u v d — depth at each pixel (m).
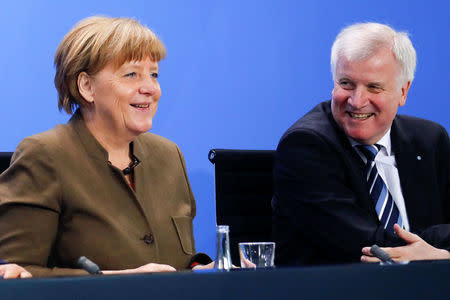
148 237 6.34
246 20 12.08
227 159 8.75
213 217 11.78
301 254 7.82
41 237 5.88
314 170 7.67
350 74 7.52
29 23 10.54
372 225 7.48
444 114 13.19
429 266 3.62
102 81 6.32
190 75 11.62
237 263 8.52
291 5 12.39
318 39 12.58
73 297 3.00
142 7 11.22
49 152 6.04
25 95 10.51
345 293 3.42
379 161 7.91
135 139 6.89
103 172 6.29
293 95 12.40
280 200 8.00
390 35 7.57
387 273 3.51
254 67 12.12
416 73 12.99
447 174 8.48
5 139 10.35
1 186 6.01
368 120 7.60
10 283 2.95
